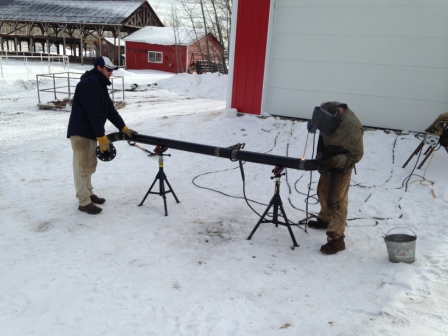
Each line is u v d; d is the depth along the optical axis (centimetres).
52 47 5478
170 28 3497
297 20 829
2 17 3572
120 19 3319
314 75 838
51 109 1280
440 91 732
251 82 905
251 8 866
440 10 705
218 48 3306
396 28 743
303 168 397
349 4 773
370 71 781
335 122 376
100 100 458
